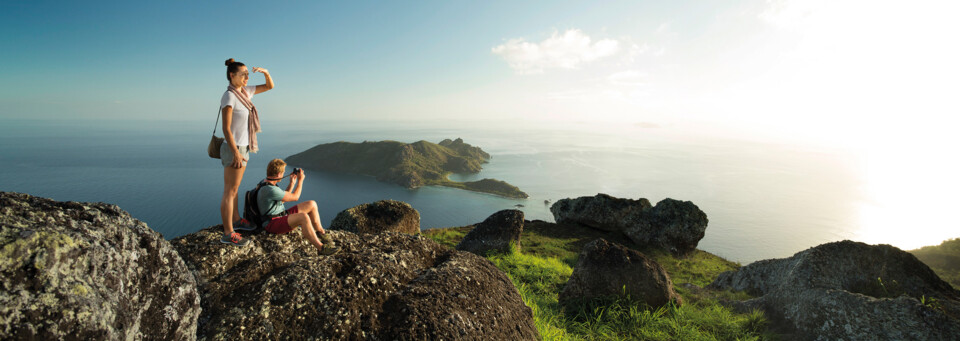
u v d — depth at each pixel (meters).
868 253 8.05
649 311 7.76
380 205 15.84
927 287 7.64
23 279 1.92
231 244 4.09
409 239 5.32
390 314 3.60
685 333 6.99
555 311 7.66
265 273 3.81
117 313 2.27
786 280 8.16
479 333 3.78
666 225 20.33
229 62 4.40
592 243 8.69
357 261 4.01
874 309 6.41
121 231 2.62
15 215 2.26
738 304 9.09
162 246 2.88
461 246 13.91
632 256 8.36
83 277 2.18
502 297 4.78
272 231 4.52
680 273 16.22
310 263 3.74
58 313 1.93
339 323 3.29
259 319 3.13
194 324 2.96
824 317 6.94
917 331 5.88
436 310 3.67
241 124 4.45
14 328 1.77
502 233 13.58
